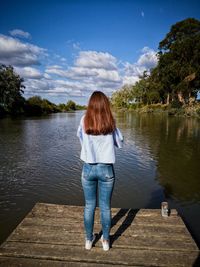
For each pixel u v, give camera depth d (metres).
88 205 2.91
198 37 49.25
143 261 2.81
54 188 7.52
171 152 12.55
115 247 3.07
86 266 2.74
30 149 13.89
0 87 56.03
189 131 21.20
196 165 10.11
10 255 2.92
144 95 82.25
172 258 2.87
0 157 11.83
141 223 3.68
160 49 61.53
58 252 2.95
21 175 8.87
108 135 2.71
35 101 71.12
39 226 3.54
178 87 49.25
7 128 27.12
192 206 6.25
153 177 8.55
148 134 19.56
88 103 2.75
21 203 6.44
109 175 2.75
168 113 47.50
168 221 3.74
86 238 3.00
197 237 4.74
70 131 23.94
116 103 120.31
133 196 6.90
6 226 5.24
